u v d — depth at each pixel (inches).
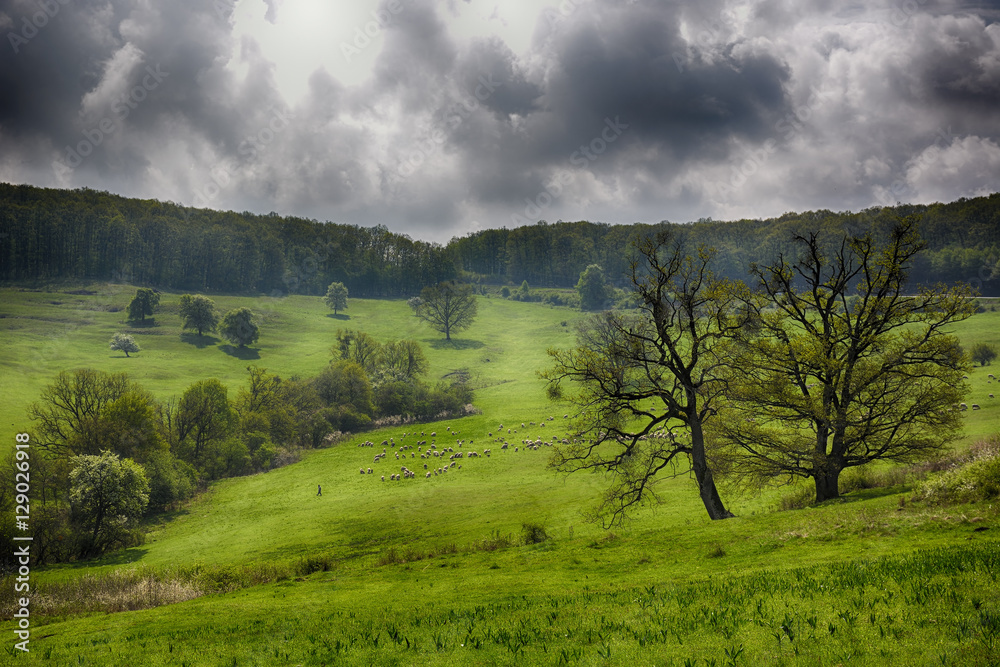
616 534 1141.1
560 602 620.1
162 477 2733.8
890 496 987.9
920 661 311.9
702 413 1321.4
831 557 663.8
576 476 2596.0
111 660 608.1
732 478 1425.9
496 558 1127.6
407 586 953.5
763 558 741.3
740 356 1311.5
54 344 5718.5
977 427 1959.9
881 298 1268.5
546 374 1419.8
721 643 386.0
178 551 2133.4
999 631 326.0
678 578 701.3
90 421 2987.2
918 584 431.8
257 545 2082.9
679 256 1339.8
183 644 650.2
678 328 1379.2
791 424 1336.1
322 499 2733.8
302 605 862.5
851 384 1246.9
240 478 3223.4
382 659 475.2
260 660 529.0
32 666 619.8
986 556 478.6
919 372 1225.4
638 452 1402.6
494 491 2524.6
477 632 516.4
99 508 2235.5
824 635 367.9
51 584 1242.6
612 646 416.5
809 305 1344.7
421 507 2370.8
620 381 1368.1
